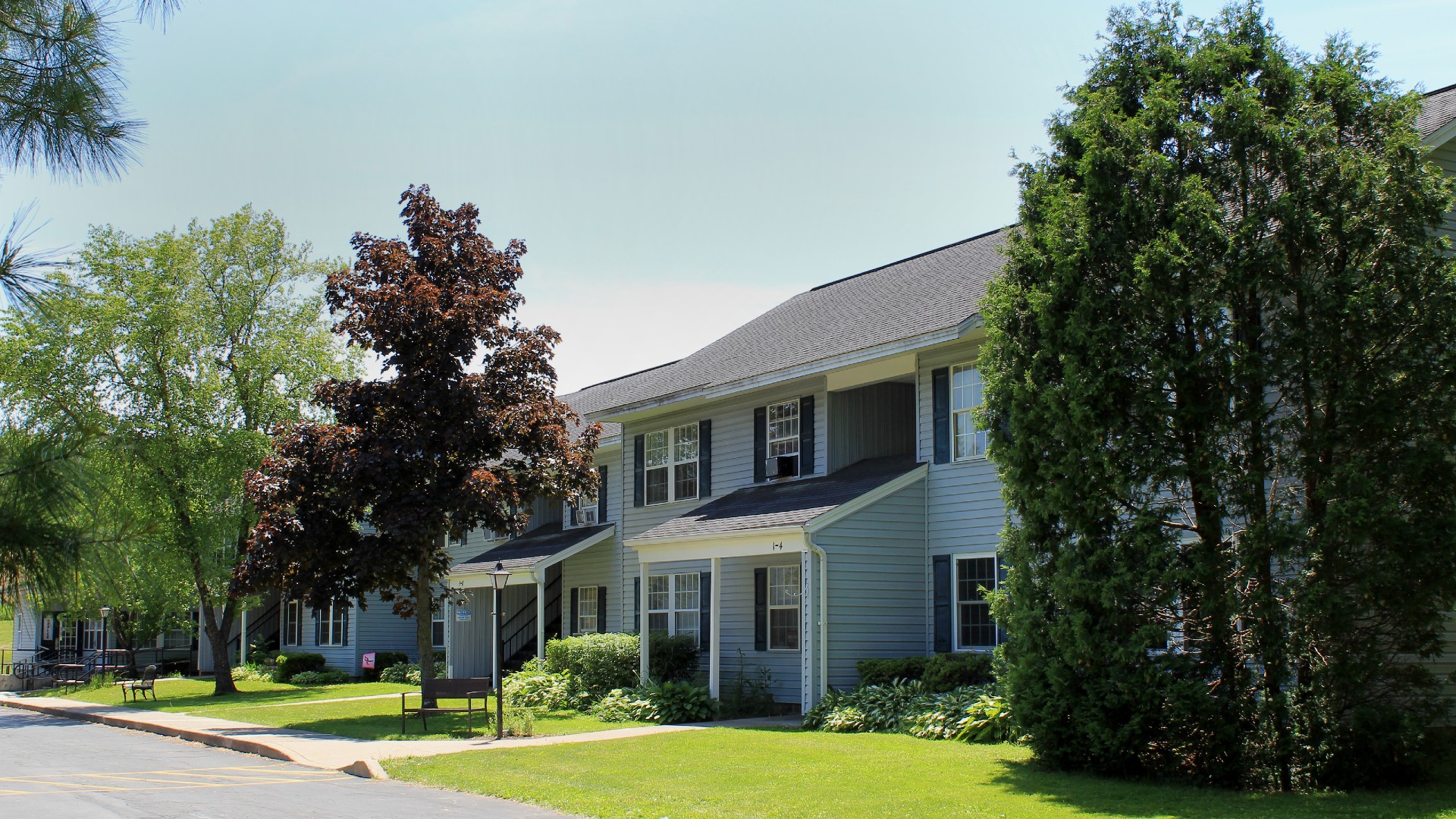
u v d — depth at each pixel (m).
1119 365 12.21
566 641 25.41
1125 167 12.52
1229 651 11.71
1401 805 10.13
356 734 19.16
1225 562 11.73
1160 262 11.84
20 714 27.97
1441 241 11.92
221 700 28.81
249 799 12.43
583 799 11.79
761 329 27.50
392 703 25.94
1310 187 11.93
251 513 30.06
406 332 21.66
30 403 5.43
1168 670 11.71
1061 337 12.72
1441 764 12.40
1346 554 11.36
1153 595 12.12
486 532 35.88
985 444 19.22
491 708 22.56
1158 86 12.70
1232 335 11.98
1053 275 12.90
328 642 38.78
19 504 4.72
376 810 11.46
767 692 22.02
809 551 19.14
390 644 38.12
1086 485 12.30
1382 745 11.14
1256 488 11.72
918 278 23.89
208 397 30.47
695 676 24.12
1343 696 11.35
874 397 23.44
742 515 21.72
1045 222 13.47
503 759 15.11
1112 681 12.05
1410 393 11.47
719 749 15.59
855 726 17.66
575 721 20.89
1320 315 11.55
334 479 21.08
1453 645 14.18
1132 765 12.16
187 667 42.44
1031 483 13.02
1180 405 12.16
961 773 12.75
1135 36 13.48
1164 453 11.95
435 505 21.16
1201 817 9.76
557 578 34.06
